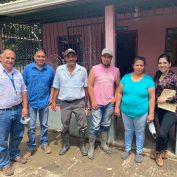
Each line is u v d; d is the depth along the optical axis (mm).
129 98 3348
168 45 7152
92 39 7051
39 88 3650
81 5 4074
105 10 3736
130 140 3637
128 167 3412
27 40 6469
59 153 3846
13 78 3189
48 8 4348
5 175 3305
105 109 3643
